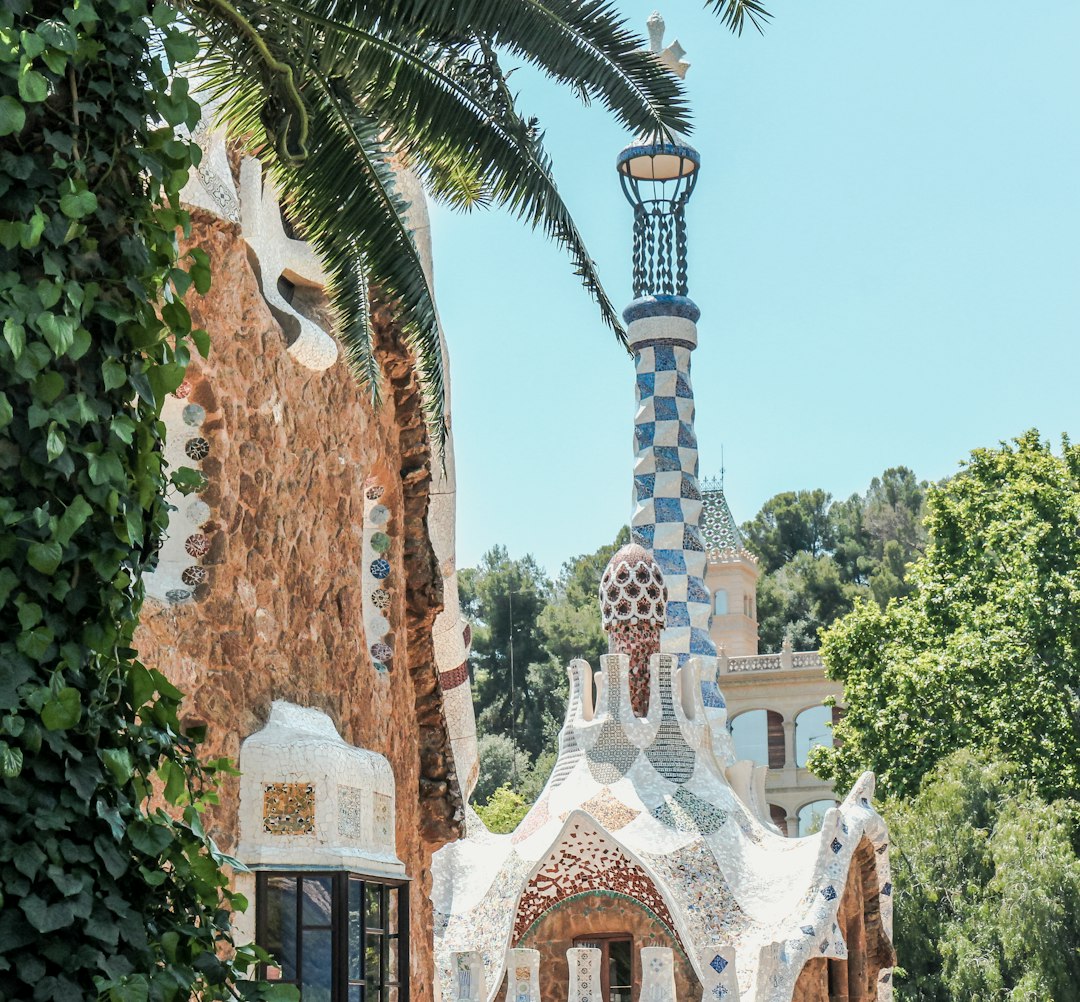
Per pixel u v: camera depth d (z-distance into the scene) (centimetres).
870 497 7656
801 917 2022
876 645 3691
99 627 522
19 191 519
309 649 1120
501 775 5525
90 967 488
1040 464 3519
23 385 515
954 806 3147
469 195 906
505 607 6550
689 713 2330
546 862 2114
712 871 2106
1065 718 3325
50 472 513
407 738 1284
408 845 1261
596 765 2238
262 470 1077
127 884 524
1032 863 2959
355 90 809
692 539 2630
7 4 510
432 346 865
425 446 1305
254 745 1029
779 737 5788
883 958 2186
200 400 1041
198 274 579
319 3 773
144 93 564
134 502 544
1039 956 2905
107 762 514
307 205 843
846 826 2119
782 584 7212
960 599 3644
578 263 836
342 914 1016
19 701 493
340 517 1180
